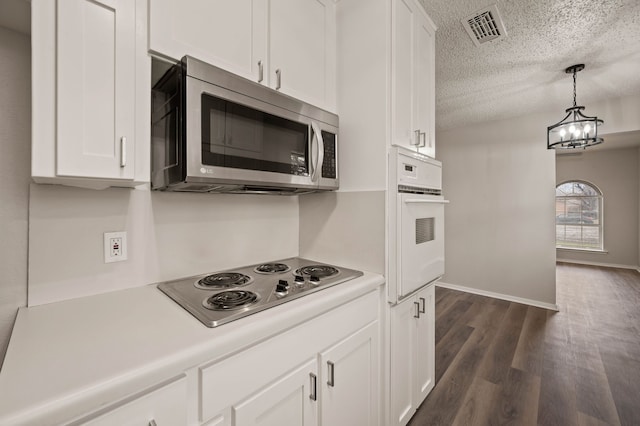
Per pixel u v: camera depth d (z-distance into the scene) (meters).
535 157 3.53
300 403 0.95
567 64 2.37
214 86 0.98
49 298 0.94
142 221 1.13
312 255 1.68
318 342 1.01
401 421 1.50
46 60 0.72
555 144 2.72
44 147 0.71
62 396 0.50
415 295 1.62
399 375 1.48
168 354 0.63
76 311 0.88
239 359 0.77
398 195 1.35
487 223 3.88
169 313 0.87
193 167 0.93
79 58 0.76
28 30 0.93
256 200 1.54
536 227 3.52
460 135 4.13
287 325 0.88
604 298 3.75
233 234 1.43
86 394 0.52
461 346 2.45
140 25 0.88
